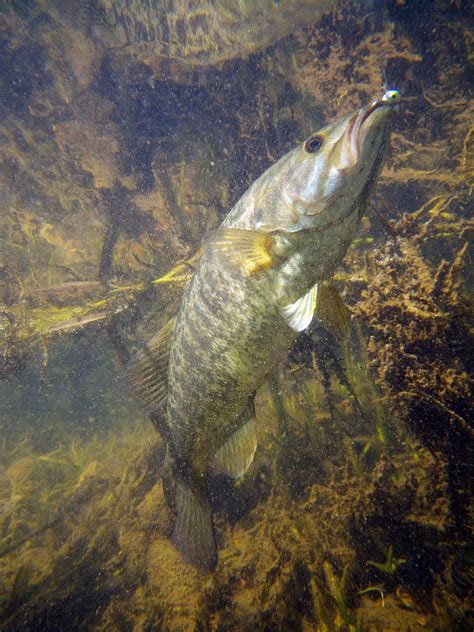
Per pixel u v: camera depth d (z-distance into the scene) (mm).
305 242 261
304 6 517
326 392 422
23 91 708
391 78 544
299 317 256
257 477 448
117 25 616
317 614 334
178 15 566
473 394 312
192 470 329
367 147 231
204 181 599
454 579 325
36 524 539
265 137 564
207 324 274
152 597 389
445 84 544
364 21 520
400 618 319
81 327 597
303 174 255
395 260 372
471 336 325
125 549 444
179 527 339
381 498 370
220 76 603
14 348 605
